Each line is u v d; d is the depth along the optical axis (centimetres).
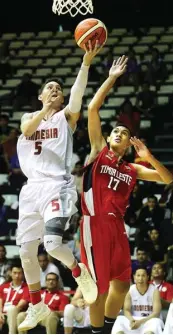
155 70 2006
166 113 1875
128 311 1159
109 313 795
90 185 775
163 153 1786
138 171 788
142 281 1166
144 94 1892
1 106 2041
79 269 716
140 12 2441
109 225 769
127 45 2208
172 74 2064
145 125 1853
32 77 2131
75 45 2312
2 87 2112
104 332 795
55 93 714
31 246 716
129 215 1495
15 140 1778
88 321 1205
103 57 2158
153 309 1154
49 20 2528
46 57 2256
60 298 1234
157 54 2028
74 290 1372
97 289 736
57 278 1241
